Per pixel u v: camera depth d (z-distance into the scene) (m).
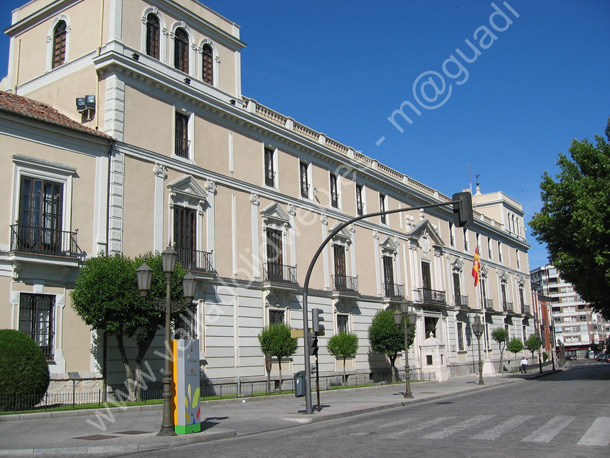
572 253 32.62
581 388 26.33
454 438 11.62
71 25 24.75
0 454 10.77
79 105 22.84
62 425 14.80
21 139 19.55
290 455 10.21
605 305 35.56
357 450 10.52
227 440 13.09
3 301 18.20
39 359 16.98
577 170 33.34
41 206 19.72
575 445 10.38
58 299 19.59
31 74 25.77
